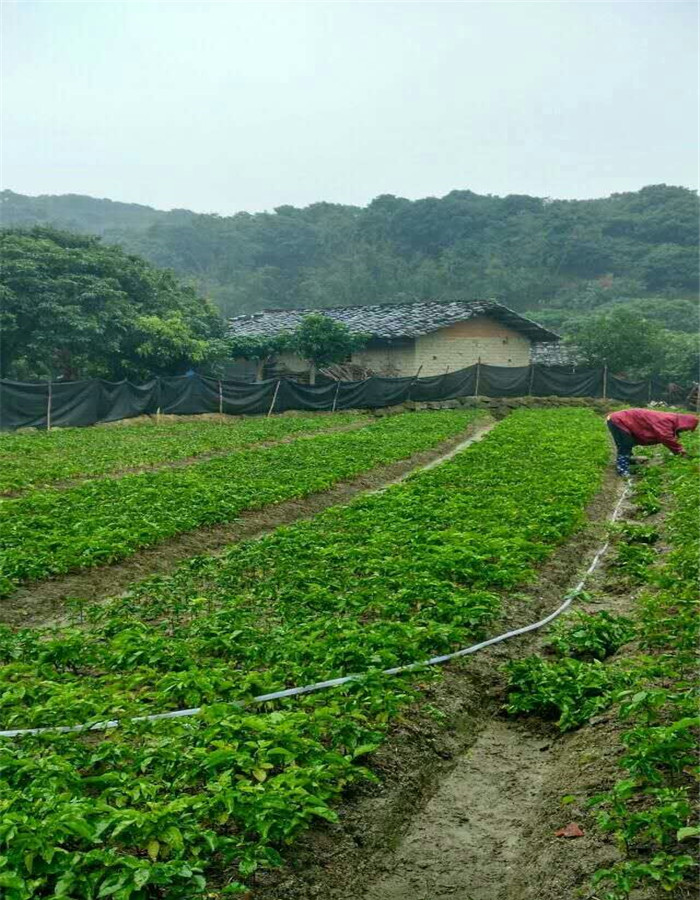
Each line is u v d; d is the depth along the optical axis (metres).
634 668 8.73
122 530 13.53
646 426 22.67
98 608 10.47
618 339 56.03
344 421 37.16
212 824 5.89
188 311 43.12
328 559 12.22
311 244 111.94
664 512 17.73
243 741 6.52
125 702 7.29
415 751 7.43
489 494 17.92
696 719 6.25
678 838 5.39
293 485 18.91
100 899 4.99
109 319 37.12
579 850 5.88
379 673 7.91
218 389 37.22
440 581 10.84
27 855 5.00
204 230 114.69
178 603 10.46
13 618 10.71
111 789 5.84
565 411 43.47
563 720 8.02
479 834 6.46
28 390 29.94
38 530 13.95
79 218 198.12
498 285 93.75
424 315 50.47
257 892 5.45
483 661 9.45
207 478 19.86
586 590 12.46
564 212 106.44
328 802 6.50
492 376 46.25
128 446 26.02
